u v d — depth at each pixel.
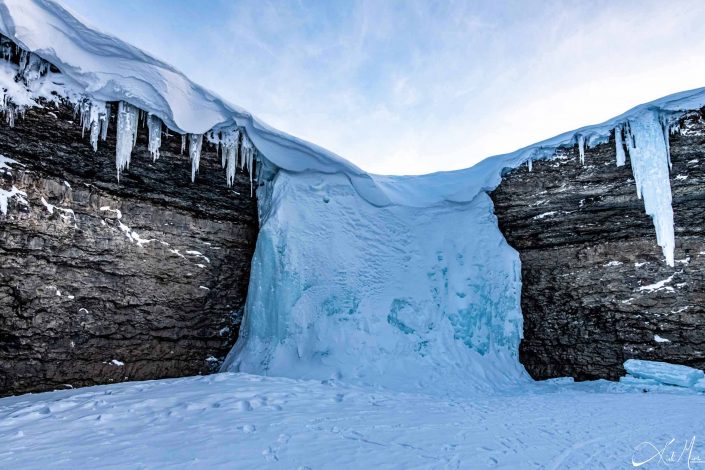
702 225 11.07
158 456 4.47
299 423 6.00
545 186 12.84
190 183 11.39
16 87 8.77
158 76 10.04
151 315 10.40
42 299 8.82
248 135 12.02
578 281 12.01
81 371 9.23
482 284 12.36
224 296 11.84
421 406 7.81
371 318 11.89
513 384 11.12
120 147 9.97
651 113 11.61
